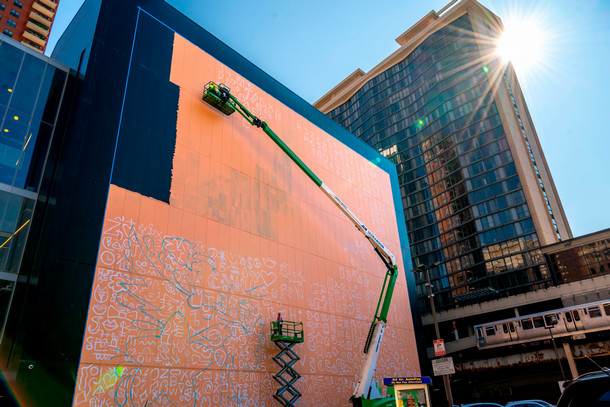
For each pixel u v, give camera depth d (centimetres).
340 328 2895
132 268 1852
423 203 9900
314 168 3344
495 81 9606
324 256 3055
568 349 5238
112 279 1769
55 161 1872
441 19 11350
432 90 10819
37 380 1434
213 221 2305
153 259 1945
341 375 2719
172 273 1995
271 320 2408
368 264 3516
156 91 2303
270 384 2228
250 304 2319
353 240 3462
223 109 2628
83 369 1561
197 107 2505
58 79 2078
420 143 10581
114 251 1817
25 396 1389
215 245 2259
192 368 1903
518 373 6147
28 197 1803
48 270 1590
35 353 1462
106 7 2222
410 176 10469
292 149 3186
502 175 8550
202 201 2292
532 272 7331
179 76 2475
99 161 1908
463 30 10825
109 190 1895
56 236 1659
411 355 3516
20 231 1734
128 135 2072
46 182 1844
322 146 3575
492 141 9012
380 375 3080
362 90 13150
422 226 9688
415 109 11131
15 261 1686
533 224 7725
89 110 1958
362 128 12519
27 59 1991
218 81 2734
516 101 10700
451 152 9656
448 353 6912
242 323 2227
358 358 2925
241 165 2641
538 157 9894
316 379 2534
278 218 2772
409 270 4078
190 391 1855
